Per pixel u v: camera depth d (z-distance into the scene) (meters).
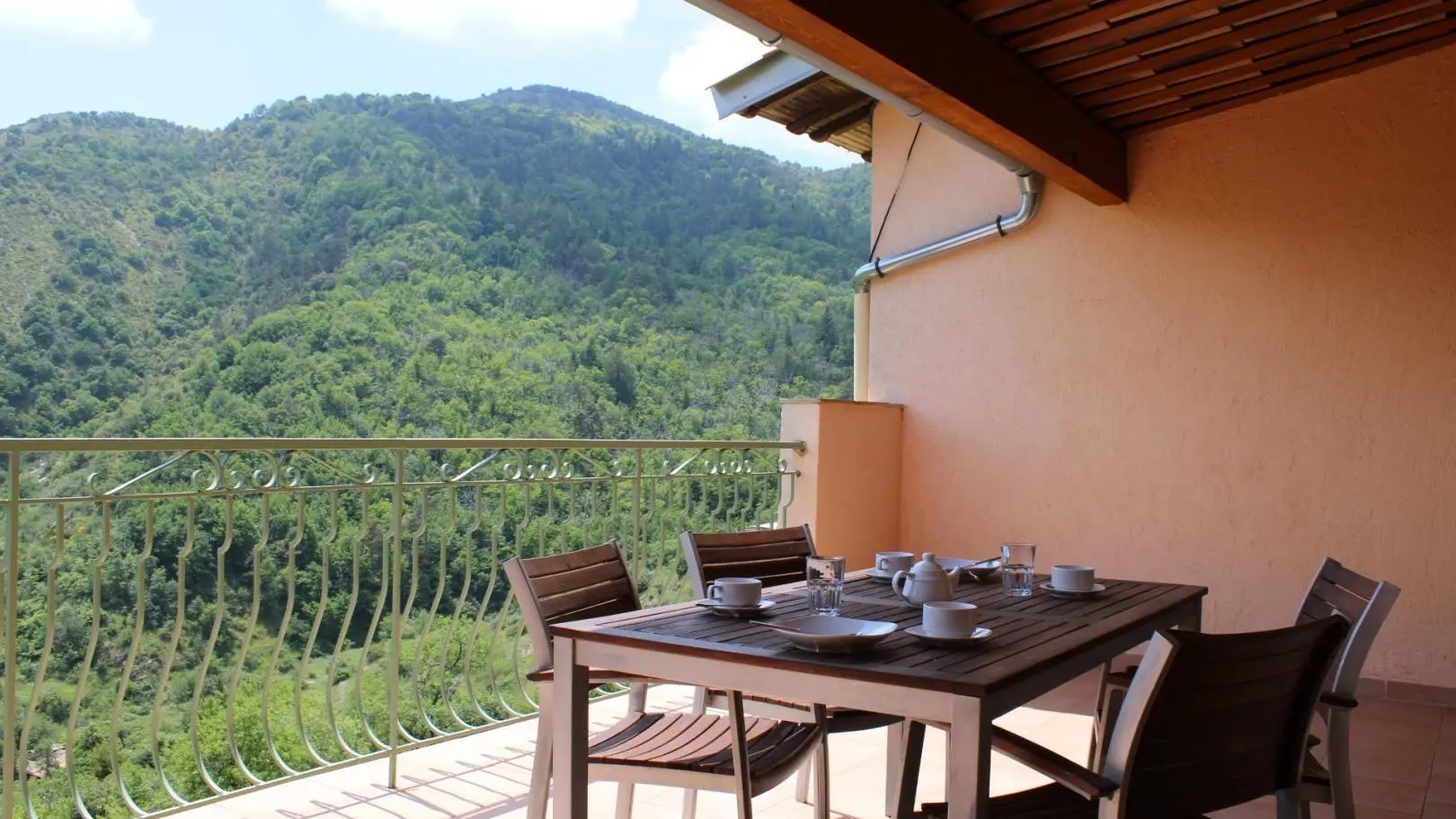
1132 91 4.44
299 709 3.17
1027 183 5.14
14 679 2.39
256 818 2.98
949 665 1.80
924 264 5.73
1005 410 5.42
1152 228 5.00
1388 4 3.84
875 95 3.74
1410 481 4.49
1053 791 2.13
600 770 2.27
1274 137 4.73
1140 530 5.03
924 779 3.44
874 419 5.56
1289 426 4.71
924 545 5.67
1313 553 4.66
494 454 3.60
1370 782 3.52
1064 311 5.24
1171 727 1.73
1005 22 3.77
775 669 1.87
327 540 3.13
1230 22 3.81
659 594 4.43
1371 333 4.56
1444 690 4.41
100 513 2.60
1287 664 1.86
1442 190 4.44
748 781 2.16
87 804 5.26
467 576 3.62
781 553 3.31
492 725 3.80
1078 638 2.07
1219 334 4.86
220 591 2.88
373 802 3.16
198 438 2.72
